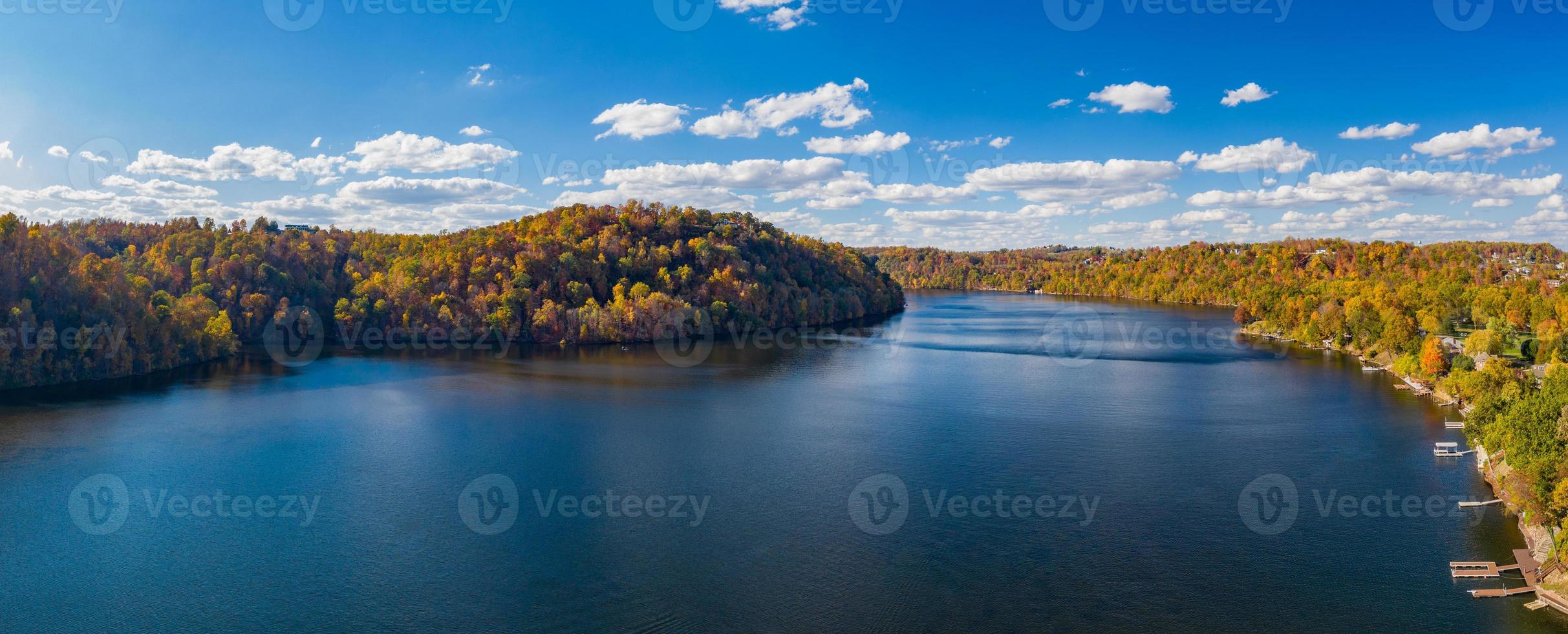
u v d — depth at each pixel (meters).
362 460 89.06
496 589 59.91
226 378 139.88
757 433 101.19
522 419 109.12
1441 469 83.25
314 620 56.00
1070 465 86.25
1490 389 96.38
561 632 54.47
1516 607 56.03
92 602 58.09
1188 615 55.91
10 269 129.38
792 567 63.06
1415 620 55.00
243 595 59.03
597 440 97.69
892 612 56.56
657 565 63.44
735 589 59.78
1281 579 60.47
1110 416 108.88
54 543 67.31
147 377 140.62
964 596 58.53
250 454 91.25
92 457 89.75
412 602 58.16
